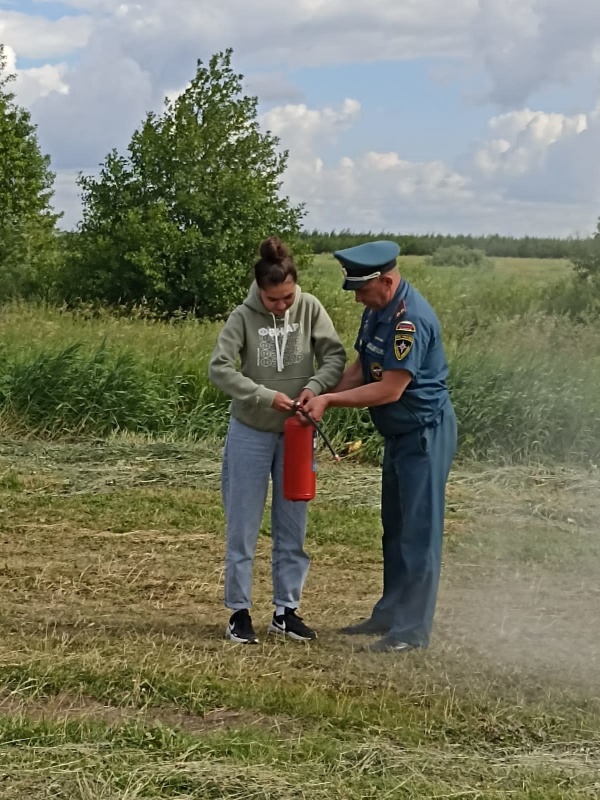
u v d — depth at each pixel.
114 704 4.20
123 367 11.09
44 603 5.65
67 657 4.63
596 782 3.58
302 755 3.71
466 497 8.88
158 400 11.08
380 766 3.65
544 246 60.75
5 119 28.92
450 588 6.24
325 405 4.99
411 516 5.05
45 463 9.49
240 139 23.11
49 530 7.33
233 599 5.09
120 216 22.50
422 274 30.97
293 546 5.19
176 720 4.08
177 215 22.62
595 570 6.71
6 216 27.86
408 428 5.07
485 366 11.06
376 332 5.08
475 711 4.21
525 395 10.45
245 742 3.77
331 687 4.48
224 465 5.20
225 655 4.82
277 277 4.90
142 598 5.84
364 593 6.12
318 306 5.20
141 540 7.12
